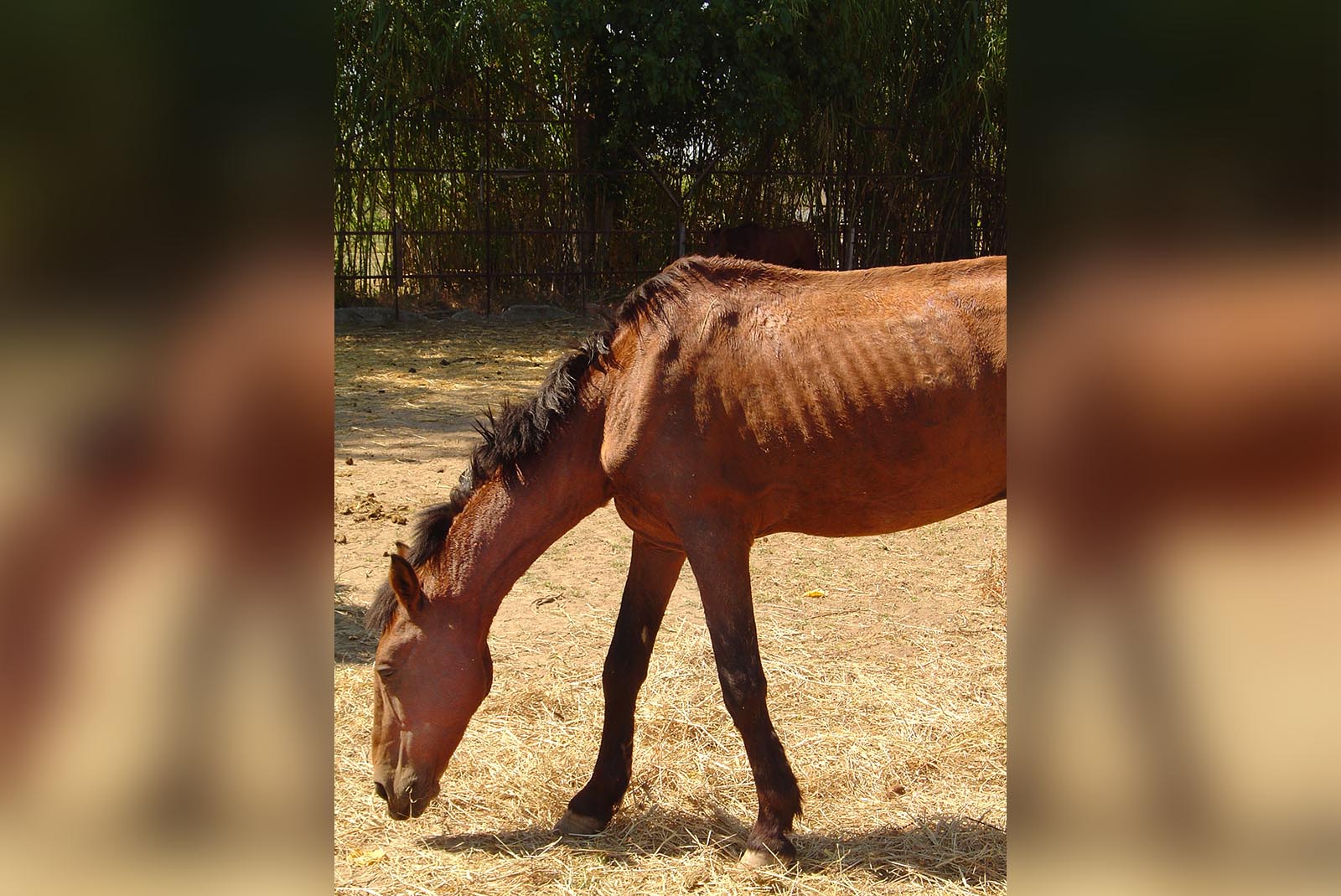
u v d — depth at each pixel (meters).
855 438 2.94
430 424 9.00
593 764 3.71
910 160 15.88
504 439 3.11
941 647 4.72
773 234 13.66
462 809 3.43
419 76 14.34
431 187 14.95
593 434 3.13
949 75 15.16
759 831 3.05
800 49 14.34
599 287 15.80
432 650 3.03
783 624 5.00
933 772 3.64
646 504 3.08
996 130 15.77
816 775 3.59
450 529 3.12
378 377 10.91
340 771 3.64
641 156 15.19
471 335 13.43
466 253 15.21
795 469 3.00
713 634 3.02
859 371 2.93
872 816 3.36
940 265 3.07
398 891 2.95
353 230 14.64
